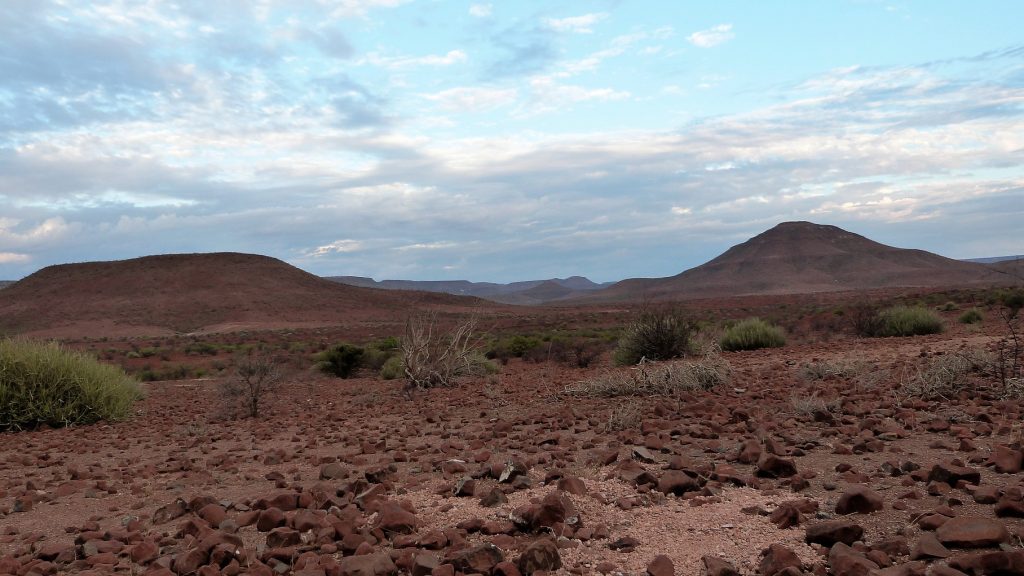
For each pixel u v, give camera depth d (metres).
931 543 4.11
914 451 6.82
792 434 7.91
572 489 5.84
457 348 19.52
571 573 4.30
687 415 9.80
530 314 110.06
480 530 5.21
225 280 135.62
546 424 10.11
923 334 25.11
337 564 4.59
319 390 21.19
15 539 6.02
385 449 9.20
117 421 15.91
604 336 42.56
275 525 5.66
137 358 50.81
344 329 91.44
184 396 22.45
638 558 4.47
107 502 7.24
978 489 5.04
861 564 3.86
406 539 4.95
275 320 115.00
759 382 13.12
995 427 7.62
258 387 15.86
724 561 4.14
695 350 20.17
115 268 141.88
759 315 69.38
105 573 4.92
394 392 18.34
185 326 109.62
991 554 3.74
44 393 15.01
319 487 6.81
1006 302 35.59
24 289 135.75
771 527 4.80
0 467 9.92
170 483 7.73
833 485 5.65
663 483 5.84
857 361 14.34
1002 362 10.43
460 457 8.10
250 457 9.44
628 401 11.92
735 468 6.58
